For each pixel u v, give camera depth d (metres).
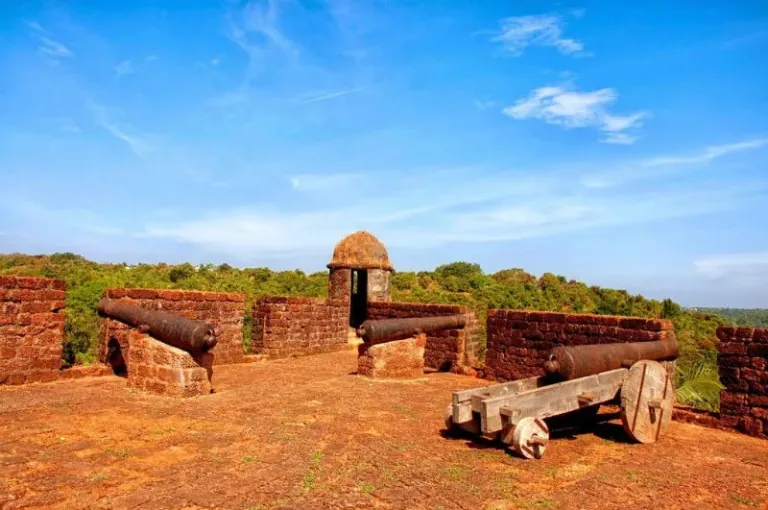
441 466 5.61
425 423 7.47
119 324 10.46
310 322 15.98
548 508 4.66
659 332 8.89
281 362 13.92
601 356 7.18
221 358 12.98
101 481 4.84
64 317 9.57
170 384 8.55
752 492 5.37
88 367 9.98
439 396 9.63
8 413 7.06
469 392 6.51
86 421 6.82
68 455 5.51
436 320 12.56
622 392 6.93
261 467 5.36
